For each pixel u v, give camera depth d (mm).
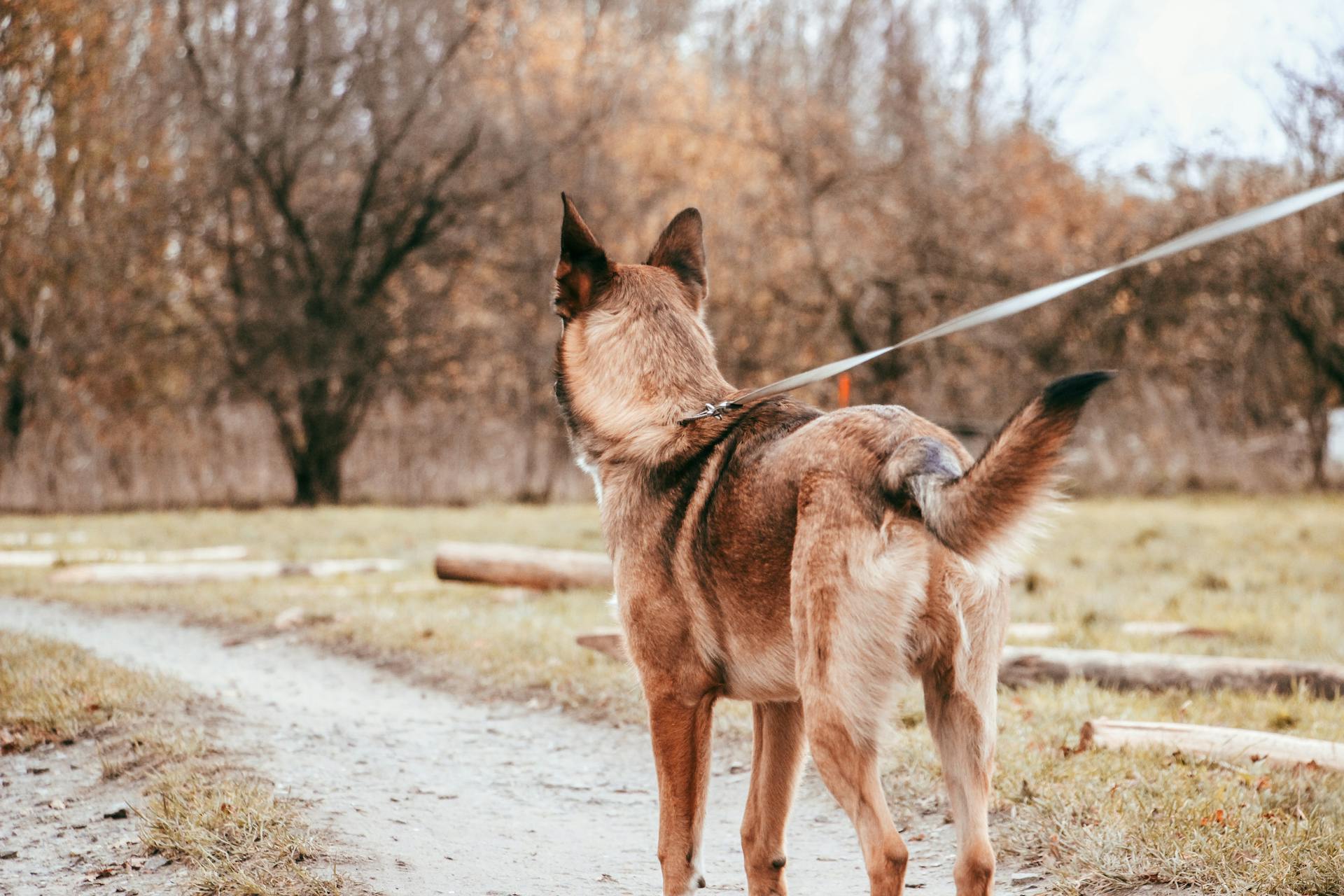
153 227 24250
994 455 2840
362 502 26969
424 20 25344
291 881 4000
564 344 4047
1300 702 6238
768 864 3695
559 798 5465
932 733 3113
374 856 4359
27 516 22844
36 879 4285
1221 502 21547
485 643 8539
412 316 26016
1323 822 4172
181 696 6789
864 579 3021
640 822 5129
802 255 26766
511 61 27141
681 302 4000
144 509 25016
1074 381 2768
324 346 25016
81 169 24031
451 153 25719
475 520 19594
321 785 5285
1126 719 5910
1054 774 4879
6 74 22438
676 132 28641
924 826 4785
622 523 3656
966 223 26031
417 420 27719
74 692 6738
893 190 26562
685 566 3455
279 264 25781
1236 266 23922
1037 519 2871
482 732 6641
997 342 25375
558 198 26062
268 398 25203
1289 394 24766
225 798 4738
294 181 25156
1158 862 3844
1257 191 24000
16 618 10430
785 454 3303
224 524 19500
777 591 3240
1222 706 6262
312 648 9094
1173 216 25109
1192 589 10477
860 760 3008
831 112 26891
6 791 5391
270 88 24531
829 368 3432
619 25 28484
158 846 4430
